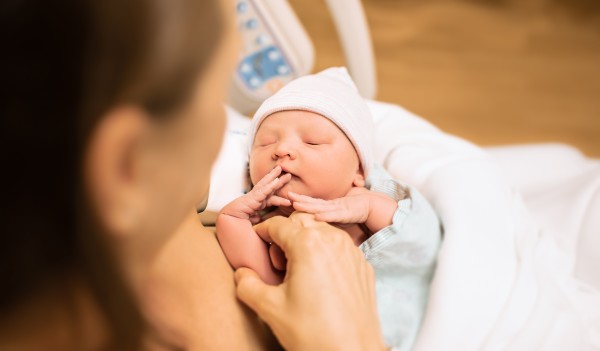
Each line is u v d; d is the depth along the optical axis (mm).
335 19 1370
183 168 442
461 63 2613
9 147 357
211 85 425
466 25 2793
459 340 847
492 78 2553
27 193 371
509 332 860
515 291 893
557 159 1297
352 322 637
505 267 917
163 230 471
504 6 2896
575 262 1066
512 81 2543
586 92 2506
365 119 1037
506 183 1087
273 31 1363
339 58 2551
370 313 673
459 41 2715
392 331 890
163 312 647
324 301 641
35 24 340
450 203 981
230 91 1442
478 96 2471
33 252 392
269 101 1002
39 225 382
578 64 2635
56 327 460
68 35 343
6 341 453
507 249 943
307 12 2787
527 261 939
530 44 2717
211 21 399
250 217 900
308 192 931
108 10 344
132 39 354
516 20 2828
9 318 431
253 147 997
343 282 667
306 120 958
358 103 1045
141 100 376
